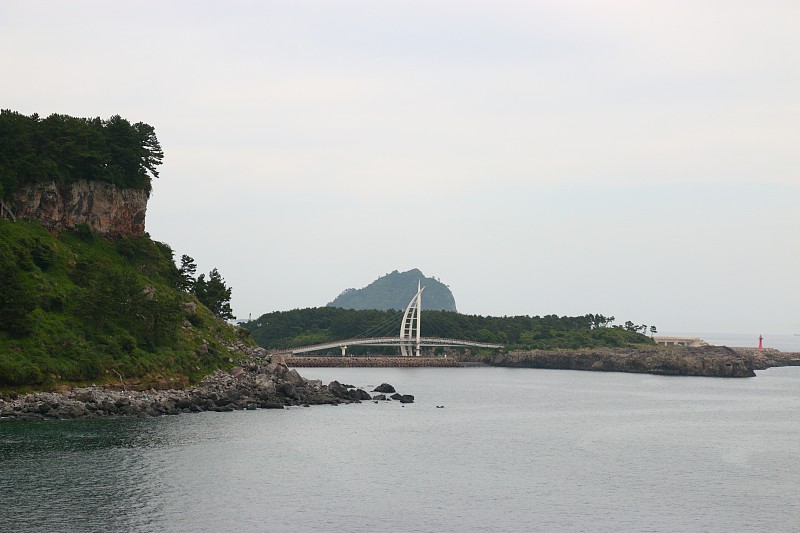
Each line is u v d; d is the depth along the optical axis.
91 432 122.62
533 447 134.50
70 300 164.50
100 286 163.12
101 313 160.50
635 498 100.31
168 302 173.88
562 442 140.75
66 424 127.81
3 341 142.00
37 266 171.25
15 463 101.88
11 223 177.62
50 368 141.00
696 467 120.44
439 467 114.88
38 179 183.75
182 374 165.75
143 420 137.62
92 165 197.00
